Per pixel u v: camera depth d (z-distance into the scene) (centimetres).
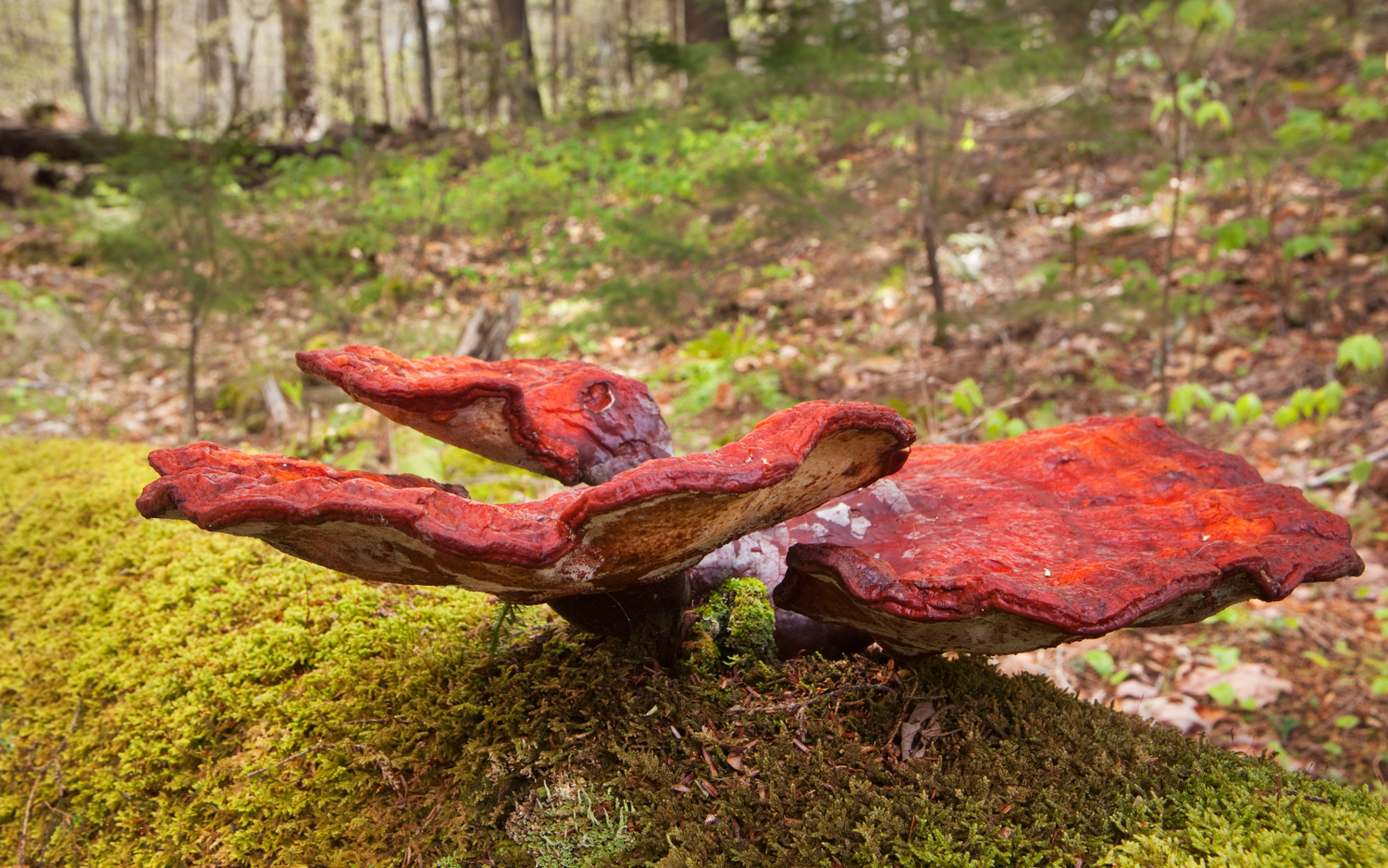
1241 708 363
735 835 138
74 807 189
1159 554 132
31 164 1067
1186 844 129
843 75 547
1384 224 640
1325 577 123
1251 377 562
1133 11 555
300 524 104
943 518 159
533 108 1218
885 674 168
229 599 215
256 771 172
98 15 3750
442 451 439
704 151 852
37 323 754
